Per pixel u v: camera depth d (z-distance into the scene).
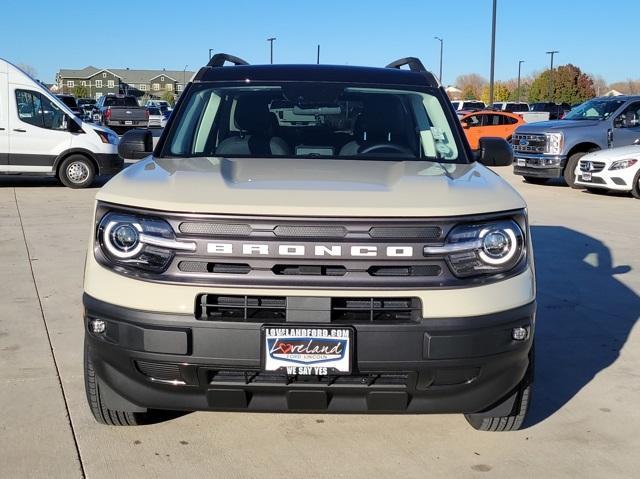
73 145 14.34
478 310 3.00
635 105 16.52
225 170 3.56
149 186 3.23
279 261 2.94
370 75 4.72
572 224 10.72
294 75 4.66
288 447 3.60
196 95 4.51
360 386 3.02
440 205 3.04
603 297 6.54
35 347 4.94
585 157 14.77
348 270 2.96
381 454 3.54
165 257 3.00
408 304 3.01
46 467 3.35
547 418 3.98
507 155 4.43
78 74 136.25
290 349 2.93
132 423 3.73
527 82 103.25
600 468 3.44
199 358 2.96
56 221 10.24
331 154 4.17
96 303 3.09
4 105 14.01
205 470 3.36
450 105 4.52
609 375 4.64
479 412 3.56
